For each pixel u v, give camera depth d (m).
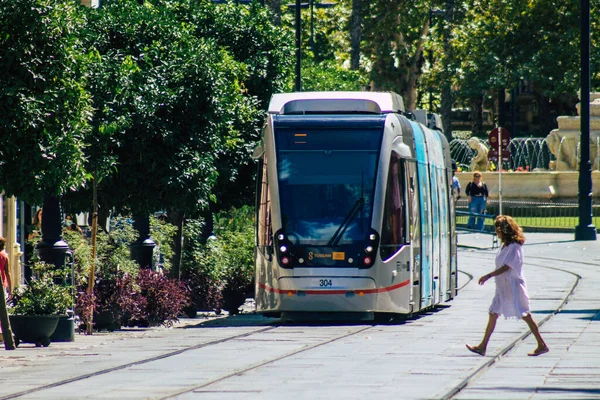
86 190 64.38
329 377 37.31
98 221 67.25
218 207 83.88
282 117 62.25
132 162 62.50
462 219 151.12
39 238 60.59
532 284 82.25
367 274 59.53
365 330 56.31
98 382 36.97
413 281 61.72
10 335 51.22
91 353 48.22
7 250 62.59
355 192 60.50
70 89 46.69
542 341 44.06
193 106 64.19
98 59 57.09
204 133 64.69
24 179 46.16
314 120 61.81
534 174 159.12
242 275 77.94
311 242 60.03
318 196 60.66
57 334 54.97
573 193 159.12
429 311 67.62
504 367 40.31
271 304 60.59
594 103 166.12
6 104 44.81
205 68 64.25
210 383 36.09
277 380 36.66
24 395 34.06
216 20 84.38
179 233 72.56
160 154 63.28
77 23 47.56
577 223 139.62
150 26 64.12
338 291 59.44
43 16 45.34
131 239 65.19
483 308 68.88
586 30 123.44
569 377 37.19
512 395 32.88
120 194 64.12
